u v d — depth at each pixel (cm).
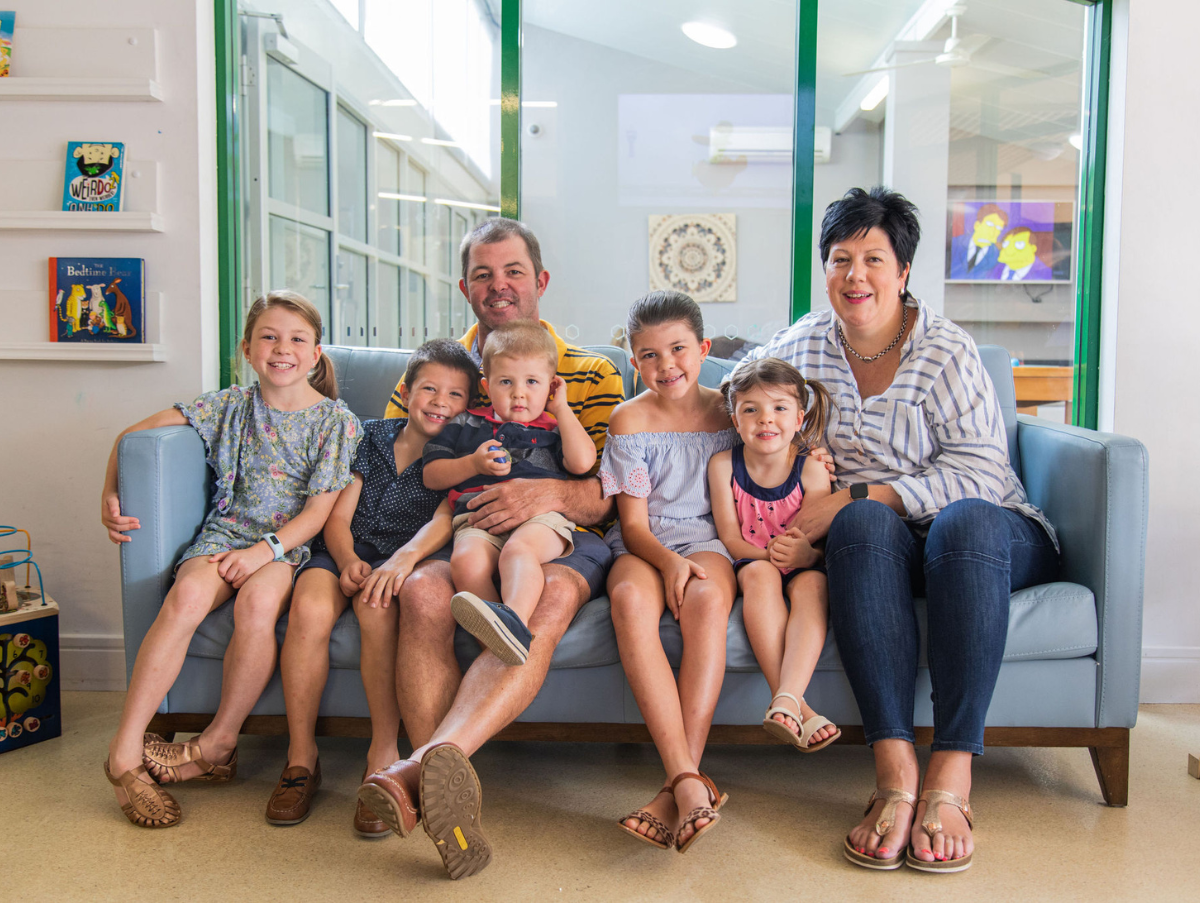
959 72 258
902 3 254
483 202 311
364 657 146
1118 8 222
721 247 350
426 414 172
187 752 146
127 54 212
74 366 215
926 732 148
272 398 172
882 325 172
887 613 137
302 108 271
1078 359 235
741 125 345
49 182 214
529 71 335
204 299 216
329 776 161
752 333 357
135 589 155
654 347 164
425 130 309
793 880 124
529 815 146
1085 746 150
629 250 352
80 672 216
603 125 343
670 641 145
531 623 139
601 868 127
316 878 124
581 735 150
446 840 118
